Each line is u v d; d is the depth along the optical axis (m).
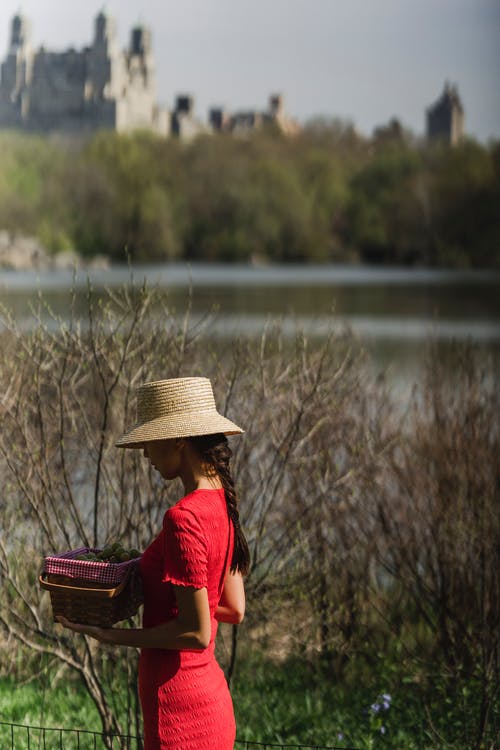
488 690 7.56
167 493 7.87
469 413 8.89
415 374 11.18
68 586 4.68
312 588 8.70
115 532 7.74
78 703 8.27
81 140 115.94
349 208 113.56
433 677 8.44
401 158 106.94
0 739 7.30
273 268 112.31
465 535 8.51
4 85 122.44
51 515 8.23
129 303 7.75
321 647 8.70
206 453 4.75
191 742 4.60
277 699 8.55
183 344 8.05
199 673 4.67
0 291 8.59
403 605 10.03
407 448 9.25
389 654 9.13
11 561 8.14
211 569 4.62
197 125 121.00
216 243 116.06
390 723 8.03
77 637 8.09
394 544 8.92
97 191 110.31
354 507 8.95
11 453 7.91
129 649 7.88
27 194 108.69
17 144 113.75
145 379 7.74
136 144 116.81
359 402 9.34
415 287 79.88
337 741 7.73
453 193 97.56
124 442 4.78
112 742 6.92
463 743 7.50
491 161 96.25
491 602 8.23
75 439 8.44
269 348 8.91
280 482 7.93
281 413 8.40
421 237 104.00
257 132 120.56
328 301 60.47
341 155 116.31
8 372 8.04
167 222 112.69
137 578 4.76
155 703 4.63
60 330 7.78
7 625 7.04
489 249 97.31
